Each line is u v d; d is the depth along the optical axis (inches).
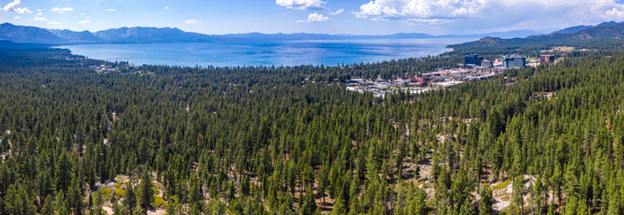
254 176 6515.8
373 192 4859.7
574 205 3821.4
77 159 6550.2
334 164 6491.1
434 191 5024.6
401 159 6127.0
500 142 5792.3
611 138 5792.3
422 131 7751.0
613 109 7534.5
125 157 6815.9
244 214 4746.6
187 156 7126.0
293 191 5625.0
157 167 6555.1
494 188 4972.9
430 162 6451.8
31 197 5009.8
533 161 5187.0
